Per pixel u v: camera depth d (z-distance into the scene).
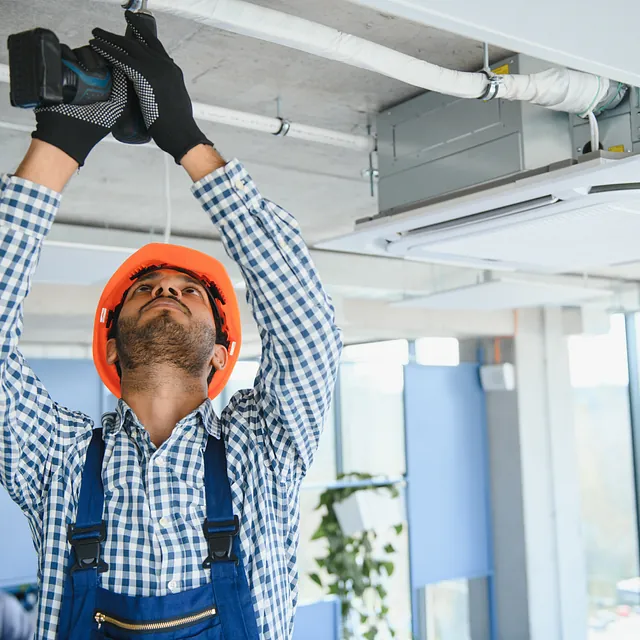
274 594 1.19
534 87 1.97
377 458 8.52
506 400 7.27
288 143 3.33
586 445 7.66
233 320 1.43
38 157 1.04
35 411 1.17
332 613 6.20
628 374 7.55
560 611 7.10
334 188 4.05
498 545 7.20
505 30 1.42
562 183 1.88
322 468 8.80
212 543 1.14
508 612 7.07
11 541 4.96
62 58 0.99
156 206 4.36
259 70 2.62
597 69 1.62
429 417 7.01
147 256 1.38
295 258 1.15
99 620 1.10
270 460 1.25
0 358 1.07
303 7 2.19
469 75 1.94
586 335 7.47
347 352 9.23
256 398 1.29
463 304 5.64
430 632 7.38
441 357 8.02
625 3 1.33
